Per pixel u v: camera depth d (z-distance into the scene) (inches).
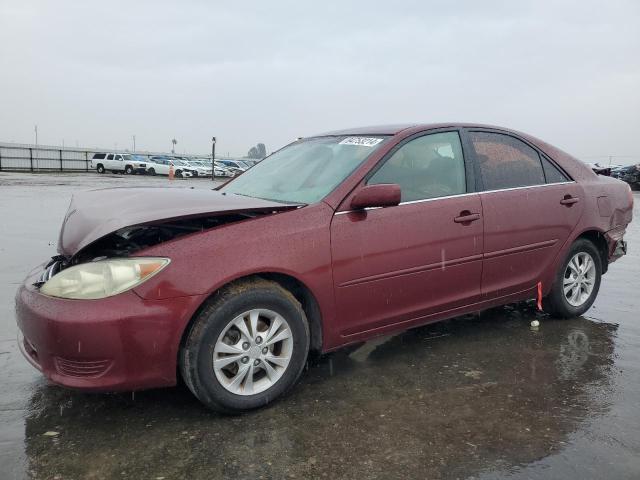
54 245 309.3
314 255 120.0
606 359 145.3
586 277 181.6
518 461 97.0
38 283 114.3
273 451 100.5
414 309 138.5
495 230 151.1
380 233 129.4
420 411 115.8
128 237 124.4
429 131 149.6
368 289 128.8
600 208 179.9
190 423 111.0
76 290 103.2
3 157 1400.1
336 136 161.6
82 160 1654.8
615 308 196.2
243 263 111.0
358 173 132.6
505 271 155.9
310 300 123.6
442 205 141.2
